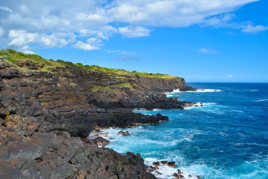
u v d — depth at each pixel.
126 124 48.34
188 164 28.17
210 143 37.31
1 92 35.19
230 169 26.81
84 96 62.28
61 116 44.66
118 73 104.81
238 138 40.81
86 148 24.77
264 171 26.22
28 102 38.84
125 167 22.00
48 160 20.67
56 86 51.97
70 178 19.41
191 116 62.81
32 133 26.92
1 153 19.59
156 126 49.12
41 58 63.31
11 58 47.22
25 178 17.69
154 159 29.47
